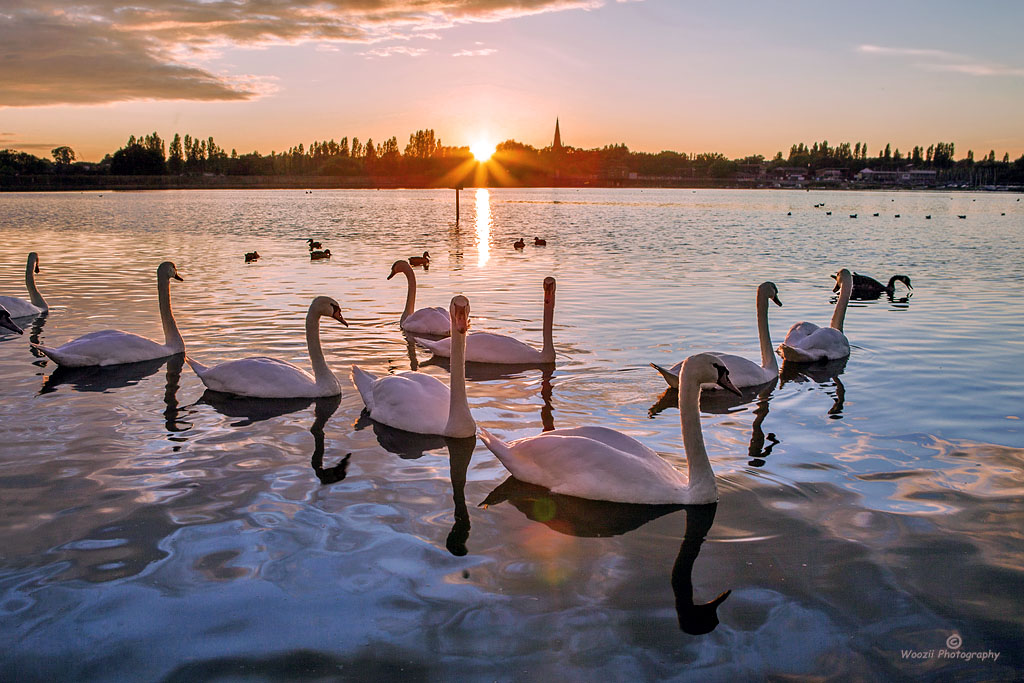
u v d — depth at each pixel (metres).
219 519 6.50
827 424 9.16
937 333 14.84
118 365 12.05
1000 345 13.62
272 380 10.32
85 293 19.14
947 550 5.96
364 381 10.37
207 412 9.61
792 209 83.25
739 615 5.13
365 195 135.62
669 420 9.39
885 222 56.72
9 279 21.73
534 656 4.70
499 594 5.38
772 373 11.34
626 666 4.62
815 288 21.08
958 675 4.52
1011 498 6.91
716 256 29.56
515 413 9.71
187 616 5.07
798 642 4.85
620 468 7.03
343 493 7.12
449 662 4.64
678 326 15.25
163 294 12.74
